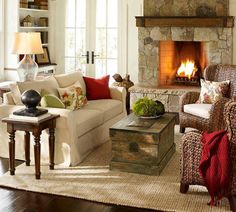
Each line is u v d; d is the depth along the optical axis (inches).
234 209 142.0
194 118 224.8
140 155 175.6
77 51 333.4
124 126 180.2
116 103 239.0
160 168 176.4
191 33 280.4
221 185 140.9
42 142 185.3
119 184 164.4
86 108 218.5
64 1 330.3
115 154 179.2
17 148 191.6
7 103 194.4
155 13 285.9
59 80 223.3
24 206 145.2
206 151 143.0
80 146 190.9
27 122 164.7
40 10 323.6
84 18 327.3
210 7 275.0
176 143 220.2
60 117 179.6
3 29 301.7
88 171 178.4
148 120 191.0
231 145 139.7
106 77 250.1
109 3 318.7
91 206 145.8
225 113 138.8
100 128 215.8
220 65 242.1
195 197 152.8
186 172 151.7
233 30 273.4
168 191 157.9
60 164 185.3
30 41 230.1
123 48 316.5
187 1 278.8
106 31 322.7
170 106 282.5
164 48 298.5
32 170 178.9
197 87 288.8
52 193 155.6
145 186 162.7
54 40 336.5
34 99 165.8
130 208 144.2
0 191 157.2
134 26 310.0
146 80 295.6
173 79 303.6
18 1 296.5
